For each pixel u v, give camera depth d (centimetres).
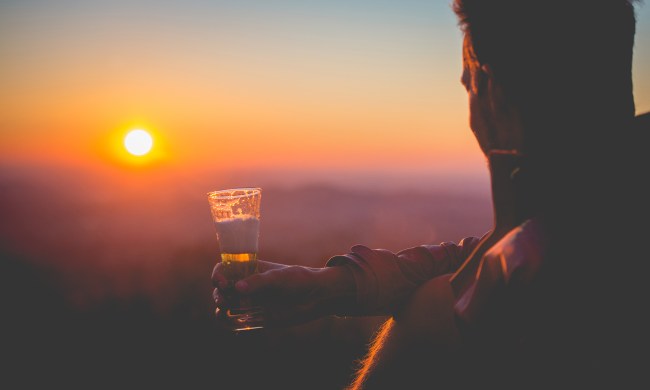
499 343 78
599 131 85
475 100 94
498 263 77
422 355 106
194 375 514
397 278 128
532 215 86
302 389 446
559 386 75
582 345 75
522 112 87
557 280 75
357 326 579
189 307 848
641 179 81
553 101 85
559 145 84
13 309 889
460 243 138
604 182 82
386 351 114
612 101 86
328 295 130
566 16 84
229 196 127
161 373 531
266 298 130
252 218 128
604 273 76
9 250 1591
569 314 75
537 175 85
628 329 75
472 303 80
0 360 622
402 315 114
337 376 460
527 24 85
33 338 707
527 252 75
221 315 132
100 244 1659
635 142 84
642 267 76
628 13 87
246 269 127
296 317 129
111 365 577
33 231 2000
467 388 95
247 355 536
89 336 705
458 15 92
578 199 82
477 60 91
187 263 1304
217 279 128
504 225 89
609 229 78
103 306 884
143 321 763
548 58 84
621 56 86
